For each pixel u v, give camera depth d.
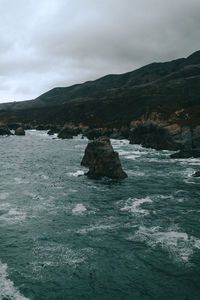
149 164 59.91
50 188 41.47
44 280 19.06
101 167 48.12
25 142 114.25
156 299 17.22
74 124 171.38
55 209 32.44
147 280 19.05
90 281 18.97
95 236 25.39
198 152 68.06
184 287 18.31
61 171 53.84
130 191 39.75
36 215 30.52
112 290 18.06
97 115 179.88
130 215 30.44
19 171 53.94
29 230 26.67
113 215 30.52
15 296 17.41
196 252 22.34
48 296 17.47
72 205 33.91
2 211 31.61
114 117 167.38
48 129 196.50
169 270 20.06
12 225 27.75
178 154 68.38
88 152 59.91
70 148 92.94
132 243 23.95
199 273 19.67
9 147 95.69
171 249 22.81
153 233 25.83
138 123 101.94
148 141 89.75
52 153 80.31
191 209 32.22
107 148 48.53
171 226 27.36
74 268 20.42
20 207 33.06
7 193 38.75
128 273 19.83
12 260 21.47
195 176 48.19
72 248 23.28
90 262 21.20
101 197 37.03
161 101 174.62
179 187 41.66
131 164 59.91
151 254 22.14
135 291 17.97
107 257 21.84
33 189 40.91
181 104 119.12
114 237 25.12
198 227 27.09
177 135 80.69
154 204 34.09
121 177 47.44
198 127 77.19
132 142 99.69
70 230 26.72
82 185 43.09
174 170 53.69
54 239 24.88
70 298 17.33
